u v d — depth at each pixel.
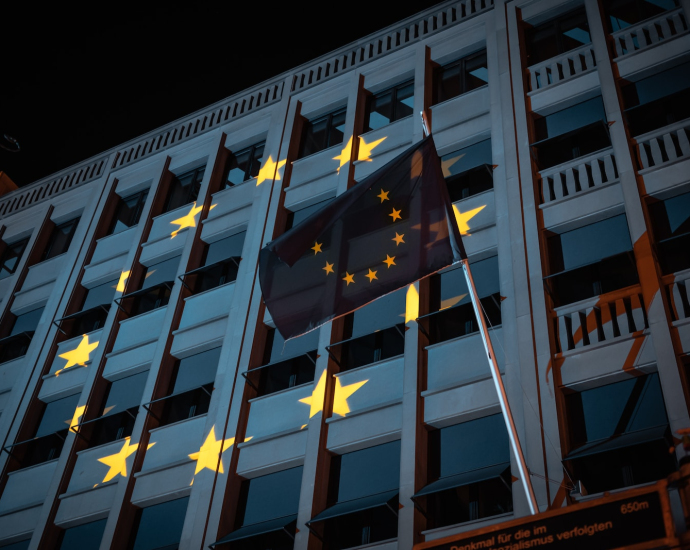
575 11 23.34
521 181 19.77
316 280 14.66
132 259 25.72
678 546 9.01
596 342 16.19
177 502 19.41
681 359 15.06
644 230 17.12
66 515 20.34
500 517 14.91
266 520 17.83
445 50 25.05
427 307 19.33
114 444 21.23
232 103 29.08
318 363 19.38
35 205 30.92
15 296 28.00
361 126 24.94
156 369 22.03
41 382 24.34
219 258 24.39
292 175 24.78
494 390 16.70
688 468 9.36
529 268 17.97
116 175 29.64
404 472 16.34
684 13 20.53
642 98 20.06
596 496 14.15
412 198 14.83
